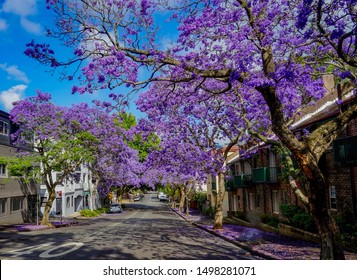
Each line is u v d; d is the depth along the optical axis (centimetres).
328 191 1825
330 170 1797
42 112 2783
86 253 1373
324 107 2005
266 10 1014
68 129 2877
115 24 1084
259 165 2888
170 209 6462
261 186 2903
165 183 5016
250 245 1606
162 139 2373
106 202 6969
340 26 962
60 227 2934
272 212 2644
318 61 1144
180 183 4612
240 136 2323
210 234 2341
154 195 14812
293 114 1529
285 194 2398
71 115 2830
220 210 2503
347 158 1476
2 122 2944
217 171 2477
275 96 961
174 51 1115
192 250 1516
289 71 973
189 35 1067
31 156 2809
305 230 1797
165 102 1427
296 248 1469
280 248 1477
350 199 1631
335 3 955
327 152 1819
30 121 2748
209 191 4931
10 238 1973
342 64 1177
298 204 2075
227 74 1023
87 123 2920
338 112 1584
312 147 956
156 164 2614
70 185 4734
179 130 2319
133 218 4031
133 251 1434
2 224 2859
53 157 2769
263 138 1291
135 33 1091
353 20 979
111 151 3111
